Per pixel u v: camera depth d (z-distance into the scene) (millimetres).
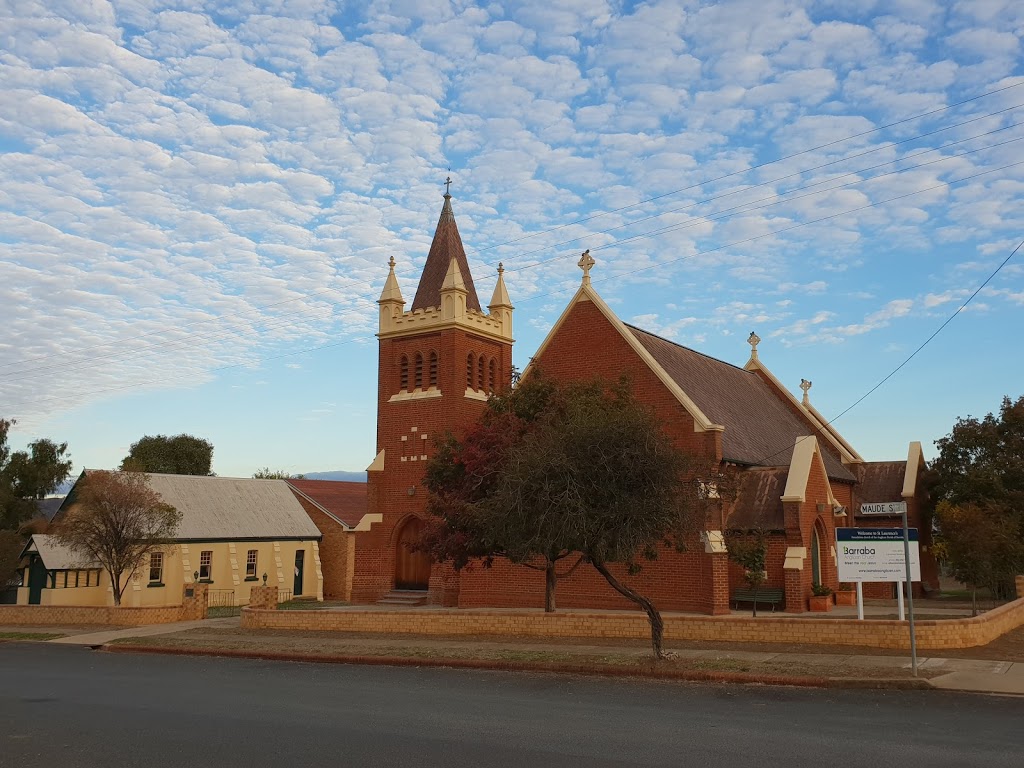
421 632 30875
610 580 22734
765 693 18609
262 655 27750
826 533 39969
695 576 35125
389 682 21391
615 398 32500
